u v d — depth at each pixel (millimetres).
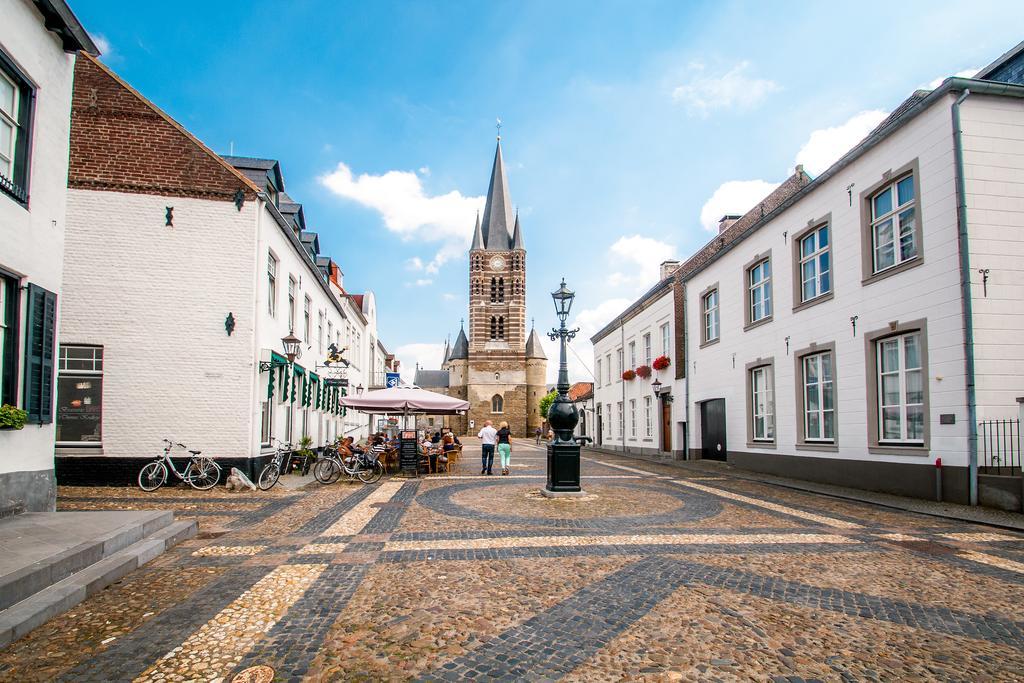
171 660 4020
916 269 11539
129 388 13250
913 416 11750
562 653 4168
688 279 23281
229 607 5078
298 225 20562
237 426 13492
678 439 24297
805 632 4566
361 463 15242
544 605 5141
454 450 19875
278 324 15750
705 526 8625
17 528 6812
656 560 6633
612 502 11031
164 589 5578
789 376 15977
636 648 4254
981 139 10750
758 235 17812
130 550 6520
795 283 15789
